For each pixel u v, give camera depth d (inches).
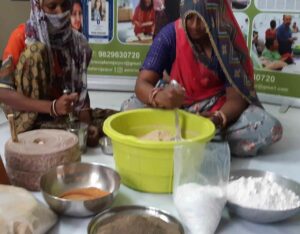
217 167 51.4
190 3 65.2
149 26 99.5
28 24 69.6
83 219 48.8
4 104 70.2
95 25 100.7
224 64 67.1
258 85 99.5
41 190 49.1
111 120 60.0
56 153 53.8
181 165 51.1
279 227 48.5
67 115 69.5
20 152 53.2
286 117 91.7
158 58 70.9
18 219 41.8
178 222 45.8
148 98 64.9
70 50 73.3
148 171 54.1
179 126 62.4
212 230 45.7
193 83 71.9
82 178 54.9
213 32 65.4
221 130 65.3
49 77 70.8
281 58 95.6
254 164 66.4
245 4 94.3
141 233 42.7
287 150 72.7
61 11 69.3
